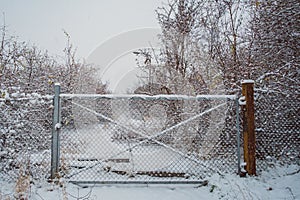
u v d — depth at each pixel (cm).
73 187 353
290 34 437
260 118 417
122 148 405
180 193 349
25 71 747
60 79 962
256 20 525
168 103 453
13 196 301
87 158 398
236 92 514
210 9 692
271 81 445
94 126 407
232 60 590
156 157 406
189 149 426
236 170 393
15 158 359
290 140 412
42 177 355
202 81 649
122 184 371
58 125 367
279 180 368
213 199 329
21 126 363
